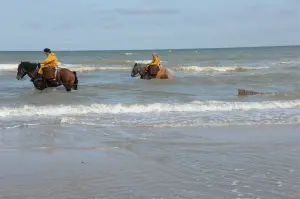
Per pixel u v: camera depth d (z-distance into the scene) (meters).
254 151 6.47
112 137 7.65
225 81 20.03
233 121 9.37
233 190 4.56
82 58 62.81
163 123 9.09
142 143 7.11
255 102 12.22
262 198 4.29
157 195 4.39
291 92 14.75
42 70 15.38
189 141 7.27
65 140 7.40
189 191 4.53
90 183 4.85
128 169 5.48
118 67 32.31
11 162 5.85
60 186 4.73
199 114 10.55
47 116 10.21
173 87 17.62
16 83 19.00
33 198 4.32
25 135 7.83
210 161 5.86
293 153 6.32
